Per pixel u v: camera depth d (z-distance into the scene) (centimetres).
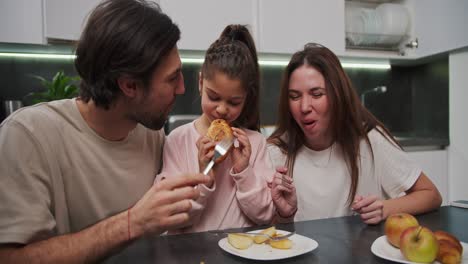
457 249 64
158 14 81
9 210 69
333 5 236
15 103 199
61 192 85
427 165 242
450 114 249
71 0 185
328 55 122
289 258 67
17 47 194
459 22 226
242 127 121
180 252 72
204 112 105
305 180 131
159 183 69
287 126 135
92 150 89
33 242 69
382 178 130
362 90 290
